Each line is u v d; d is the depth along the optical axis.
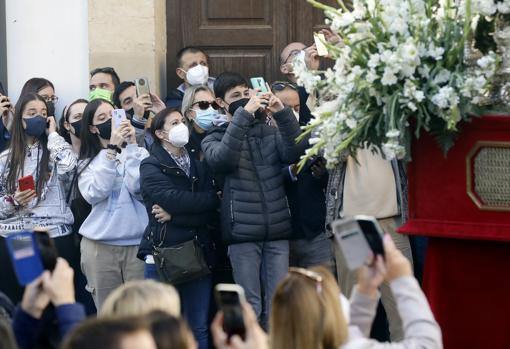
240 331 6.13
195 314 12.81
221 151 12.33
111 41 14.76
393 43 8.55
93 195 12.82
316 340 6.68
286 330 6.70
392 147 8.32
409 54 8.28
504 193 8.47
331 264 12.89
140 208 13.01
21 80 14.95
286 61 13.92
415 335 7.02
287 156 12.48
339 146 8.76
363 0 8.79
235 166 12.48
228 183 12.52
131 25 14.73
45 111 13.27
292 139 12.37
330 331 6.76
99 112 13.02
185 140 12.52
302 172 12.74
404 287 7.14
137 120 13.64
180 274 12.39
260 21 15.25
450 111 8.24
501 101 8.59
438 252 8.80
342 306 7.30
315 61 13.32
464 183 8.55
